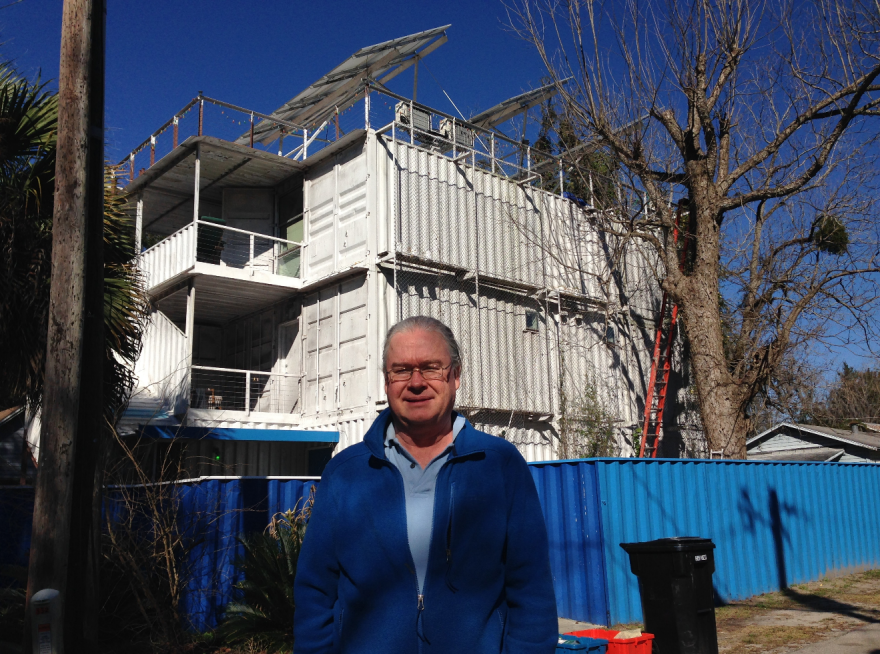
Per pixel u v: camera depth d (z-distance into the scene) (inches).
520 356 685.3
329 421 622.2
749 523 424.5
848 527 513.3
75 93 188.2
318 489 98.7
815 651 275.4
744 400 641.6
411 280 621.0
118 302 344.5
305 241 676.1
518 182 714.2
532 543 92.2
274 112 759.7
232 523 325.7
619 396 777.6
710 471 407.2
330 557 94.3
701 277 646.5
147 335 655.8
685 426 855.7
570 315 745.0
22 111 305.3
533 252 712.4
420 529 89.7
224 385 746.8
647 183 663.8
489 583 88.4
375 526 89.9
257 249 714.8
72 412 177.3
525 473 96.0
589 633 222.4
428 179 641.0
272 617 285.1
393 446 96.5
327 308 647.8
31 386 311.9
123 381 355.3
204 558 313.0
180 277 629.6
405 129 642.8
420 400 93.4
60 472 173.3
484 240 673.6
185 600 302.2
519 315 695.7
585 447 707.4
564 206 761.6
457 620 86.1
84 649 180.1
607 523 337.4
